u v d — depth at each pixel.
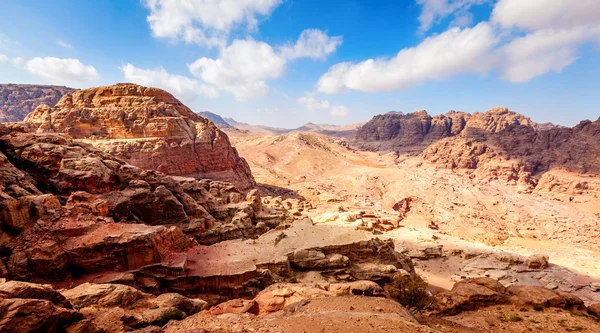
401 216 106.94
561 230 109.00
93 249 28.30
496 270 61.28
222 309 22.78
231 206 59.09
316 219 75.19
